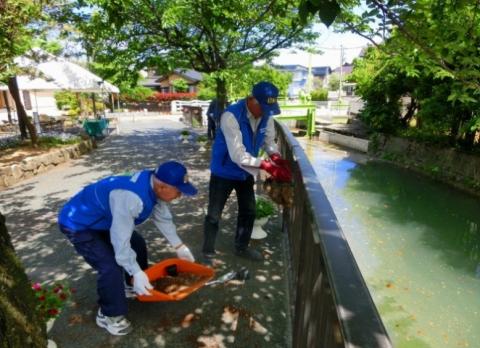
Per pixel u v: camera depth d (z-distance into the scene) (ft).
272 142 10.84
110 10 13.62
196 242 12.24
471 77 7.00
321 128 56.65
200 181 21.02
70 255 11.32
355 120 62.08
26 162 22.72
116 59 24.20
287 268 10.40
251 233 11.41
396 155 37.93
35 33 23.12
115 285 7.30
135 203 6.63
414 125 42.29
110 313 7.45
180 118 76.69
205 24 18.33
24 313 4.62
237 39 25.39
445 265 16.24
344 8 8.25
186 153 31.30
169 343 7.41
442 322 12.33
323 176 32.45
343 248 4.33
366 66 45.88
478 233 19.86
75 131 45.52
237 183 10.27
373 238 19.11
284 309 8.54
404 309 13.03
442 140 32.45
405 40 6.71
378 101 43.27
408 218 22.03
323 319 4.27
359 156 41.45
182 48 23.91
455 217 22.20
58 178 22.63
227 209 15.29
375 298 13.67
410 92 38.01
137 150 33.32
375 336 2.78
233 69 25.32
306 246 6.59
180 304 8.70
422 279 15.08
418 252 17.57
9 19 18.95
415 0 6.12
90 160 28.84
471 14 6.70
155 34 22.94
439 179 30.14
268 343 7.45
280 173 9.64
